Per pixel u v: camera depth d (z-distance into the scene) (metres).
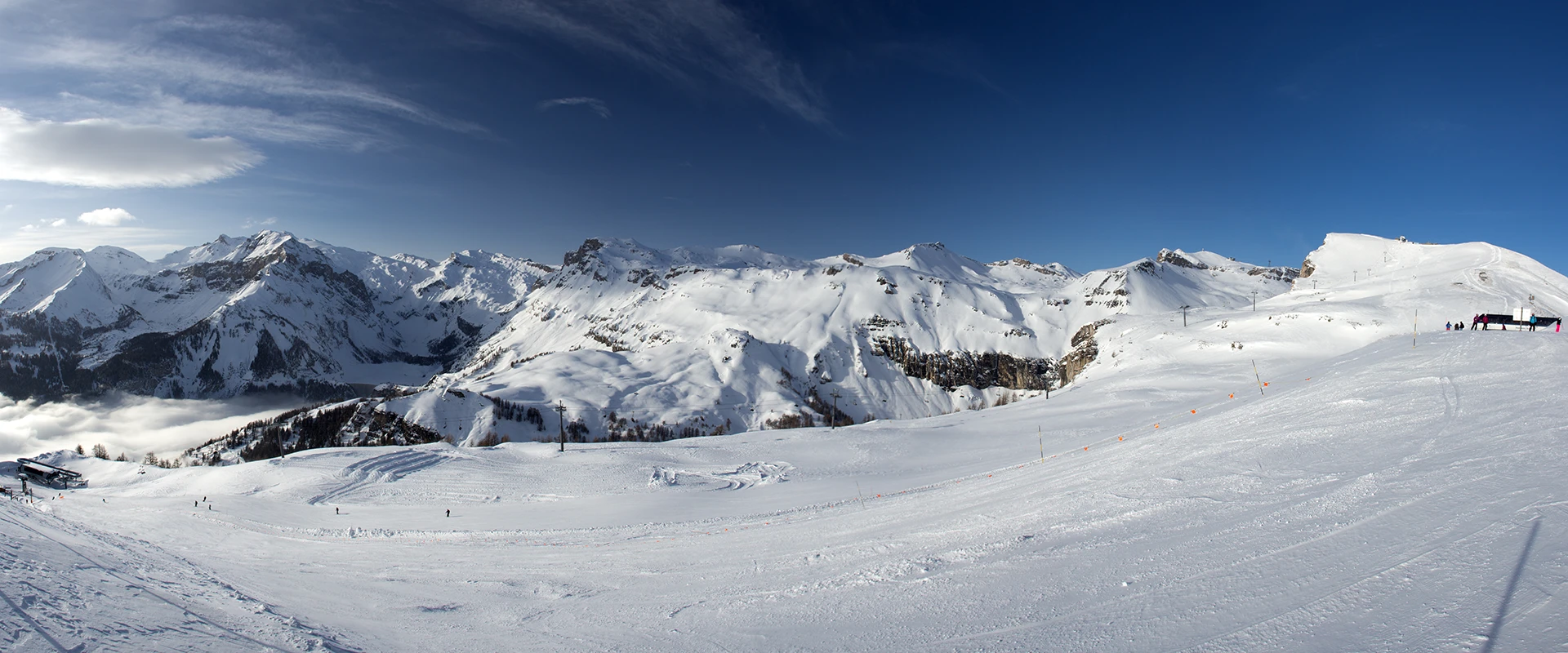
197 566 20.08
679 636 13.29
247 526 44.47
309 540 38.38
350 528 43.31
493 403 182.38
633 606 16.31
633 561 23.48
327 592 19.66
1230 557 11.38
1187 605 9.91
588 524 39.88
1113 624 9.80
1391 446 16.39
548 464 71.12
